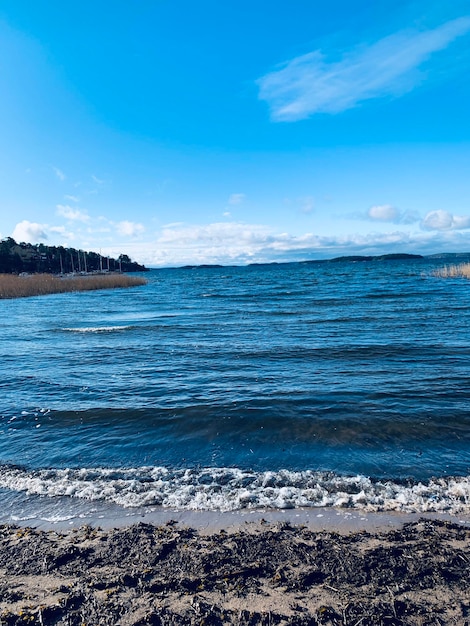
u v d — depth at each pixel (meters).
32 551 3.93
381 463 5.77
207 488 5.21
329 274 92.94
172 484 5.34
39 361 13.17
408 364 11.47
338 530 4.23
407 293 35.34
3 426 7.50
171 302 36.31
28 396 9.28
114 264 178.25
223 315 24.98
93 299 41.75
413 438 6.59
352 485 5.20
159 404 8.51
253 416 7.67
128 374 11.23
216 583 3.43
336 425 7.17
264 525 4.36
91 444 6.67
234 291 49.00
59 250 140.12
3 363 12.91
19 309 32.28
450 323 18.59
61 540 4.14
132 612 3.10
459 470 5.52
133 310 30.16
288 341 15.50
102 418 7.79
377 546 3.91
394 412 7.71
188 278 101.88
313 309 26.38
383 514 4.55
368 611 3.07
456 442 6.40
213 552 3.87
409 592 3.28
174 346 15.24
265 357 12.91
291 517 4.53
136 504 4.88
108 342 16.58
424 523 4.32
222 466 5.83
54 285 51.62
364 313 23.17
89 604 3.19
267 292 44.69
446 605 3.12
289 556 3.78
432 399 8.41
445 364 11.34
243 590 3.34
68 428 7.36
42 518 4.61
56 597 3.28
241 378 10.49
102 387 9.95
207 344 15.45
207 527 4.35
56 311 30.39
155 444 6.63
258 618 3.02
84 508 4.80
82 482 5.43
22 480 5.51
